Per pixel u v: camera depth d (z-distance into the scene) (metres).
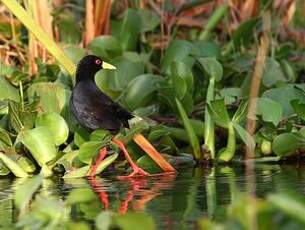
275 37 16.48
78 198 9.79
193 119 13.30
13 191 10.38
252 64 14.83
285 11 17.30
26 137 11.30
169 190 10.27
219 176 11.23
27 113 11.59
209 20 16.38
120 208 9.25
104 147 11.39
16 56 14.89
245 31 15.93
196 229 8.30
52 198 9.80
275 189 10.19
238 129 11.85
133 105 13.28
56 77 13.77
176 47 14.64
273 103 12.40
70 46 14.28
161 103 13.65
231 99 13.09
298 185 10.44
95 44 14.80
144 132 12.41
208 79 13.88
